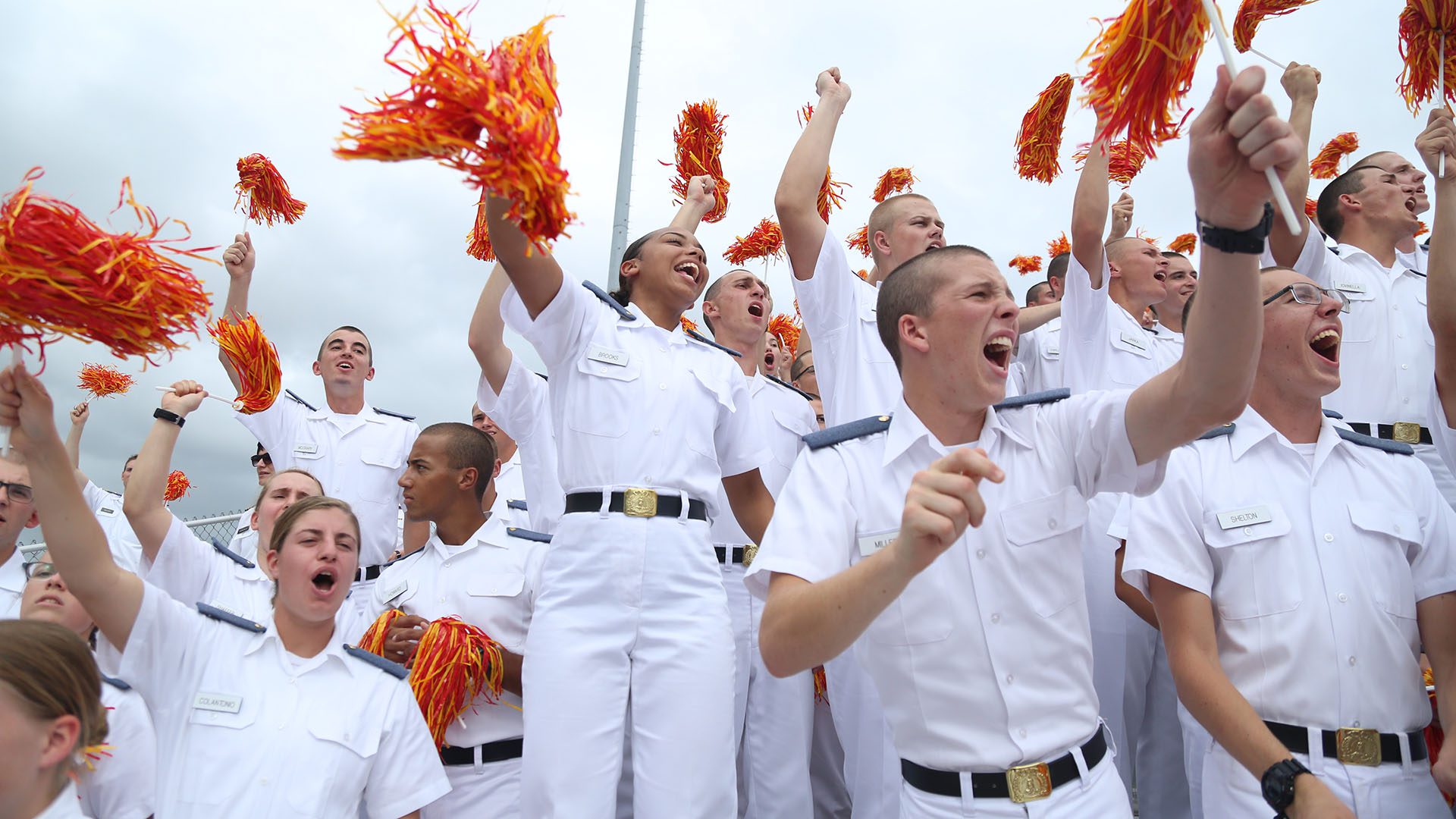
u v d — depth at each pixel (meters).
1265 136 1.55
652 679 3.18
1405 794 2.48
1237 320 1.81
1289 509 2.67
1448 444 3.81
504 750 3.70
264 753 2.86
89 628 3.70
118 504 5.88
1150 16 1.72
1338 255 4.52
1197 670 2.52
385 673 3.15
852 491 2.32
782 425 5.04
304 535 3.08
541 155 1.70
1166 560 2.65
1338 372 2.75
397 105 1.72
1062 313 4.21
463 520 4.21
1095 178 4.09
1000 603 2.20
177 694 2.94
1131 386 4.78
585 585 3.23
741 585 4.45
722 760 3.17
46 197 2.02
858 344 4.00
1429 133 3.43
